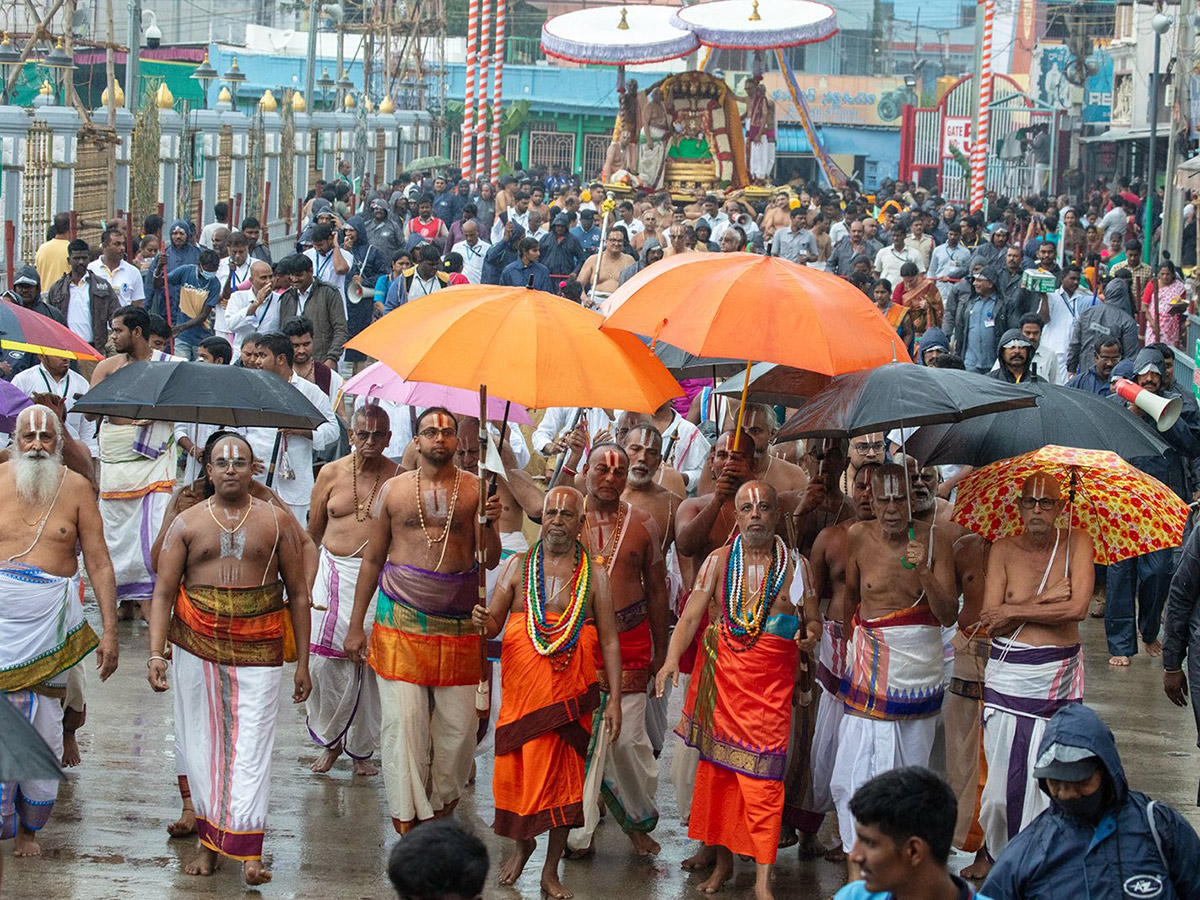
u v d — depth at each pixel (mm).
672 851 9039
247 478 8375
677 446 11812
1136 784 10297
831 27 45281
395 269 20203
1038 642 8109
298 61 64625
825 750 8758
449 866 4691
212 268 18656
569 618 8141
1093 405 8930
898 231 27781
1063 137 59844
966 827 8734
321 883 8273
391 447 13367
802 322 8031
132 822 8984
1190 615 8781
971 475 8422
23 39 32281
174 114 30812
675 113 46156
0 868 6098
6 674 8344
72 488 8625
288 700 11453
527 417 10078
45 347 10109
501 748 8180
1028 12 72500
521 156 69938
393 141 55562
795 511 9398
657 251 22016
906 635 8320
